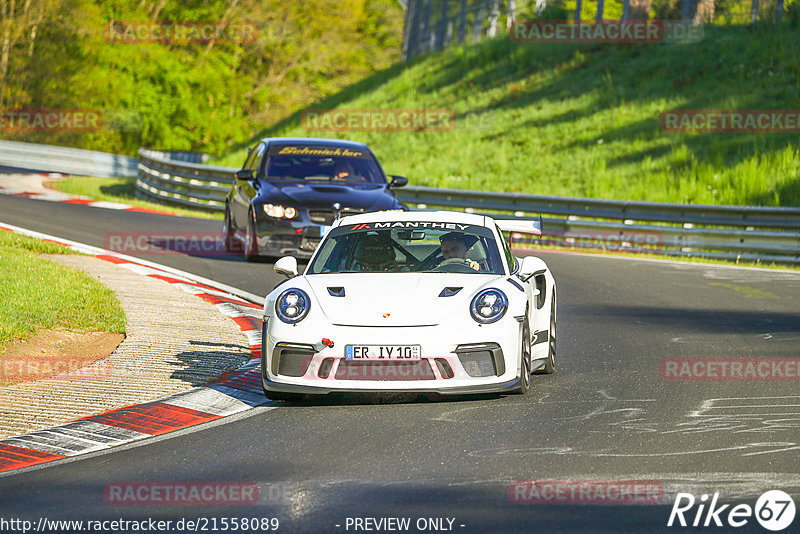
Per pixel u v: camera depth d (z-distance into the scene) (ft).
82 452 73.77
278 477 65.72
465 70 450.30
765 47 368.48
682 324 134.31
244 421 82.84
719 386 94.89
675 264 207.92
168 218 253.24
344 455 70.90
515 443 73.41
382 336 84.53
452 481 63.82
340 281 91.81
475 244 98.73
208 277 166.40
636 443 73.15
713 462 67.62
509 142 365.61
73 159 449.48
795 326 132.67
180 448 74.33
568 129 359.05
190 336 117.60
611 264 205.77
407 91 453.17
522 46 445.78
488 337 85.76
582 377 99.81
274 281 165.07
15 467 69.92
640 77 382.42
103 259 176.96
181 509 59.06
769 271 197.26
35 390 91.56
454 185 337.11
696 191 286.66
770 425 78.69
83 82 623.77
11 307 118.11
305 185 184.65
